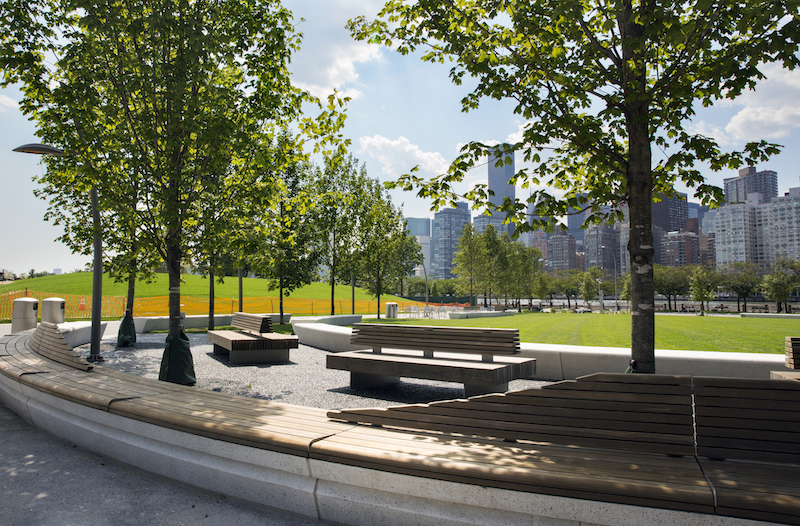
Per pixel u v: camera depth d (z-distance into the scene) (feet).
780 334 53.93
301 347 48.24
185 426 13.98
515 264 204.13
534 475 9.24
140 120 24.97
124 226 28.02
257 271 31.30
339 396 25.40
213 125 24.14
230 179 28.73
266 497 12.48
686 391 9.90
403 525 10.58
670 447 9.83
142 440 15.39
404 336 26.37
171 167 25.43
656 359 25.54
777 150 17.44
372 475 10.89
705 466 9.69
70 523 11.53
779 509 7.60
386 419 13.21
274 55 27.35
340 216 92.22
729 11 15.43
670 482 8.63
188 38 22.86
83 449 17.46
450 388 27.89
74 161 25.44
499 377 21.43
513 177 20.12
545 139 17.30
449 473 9.98
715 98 17.40
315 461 11.59
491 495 9.62
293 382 29.37
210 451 13.48
